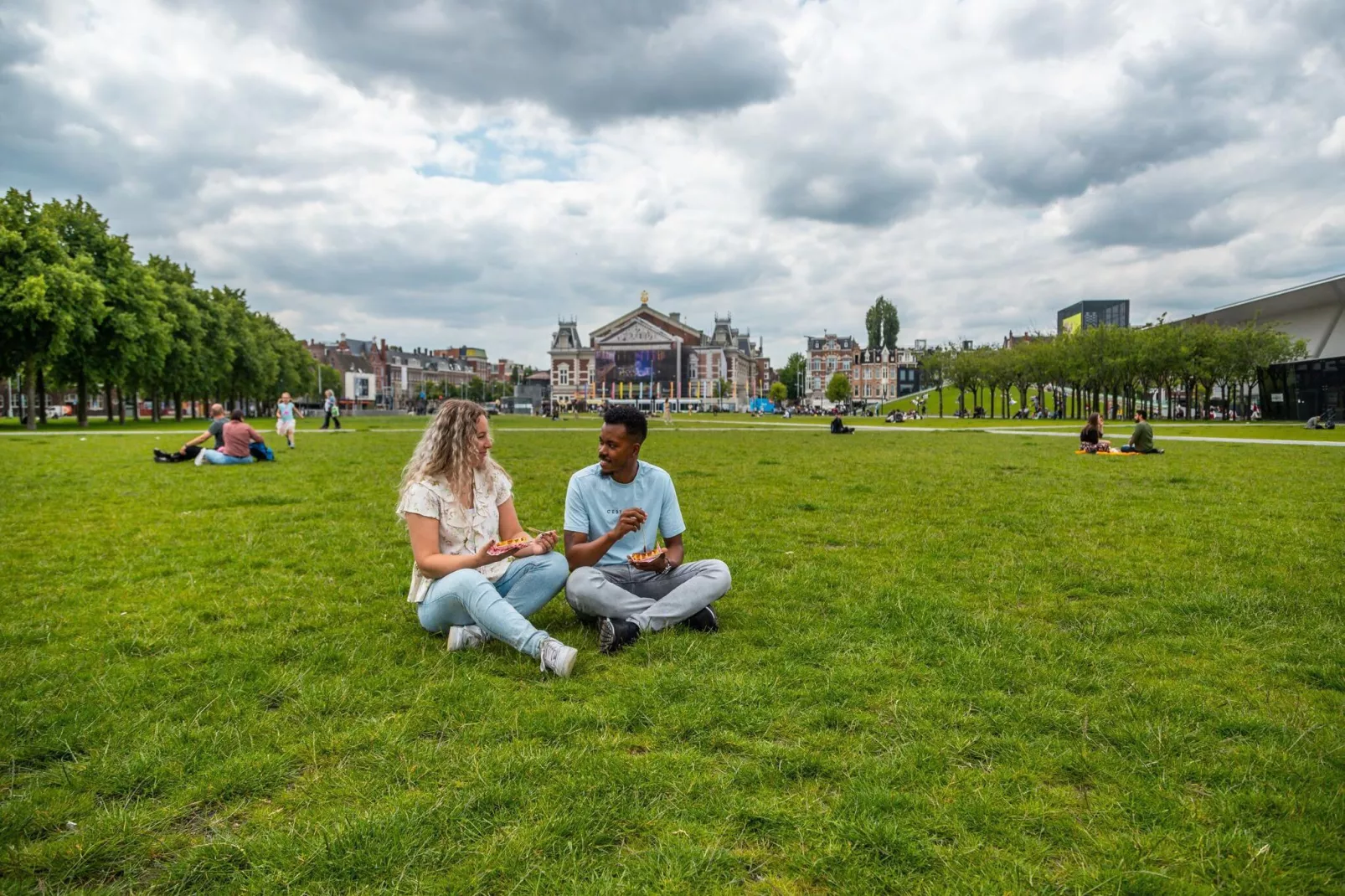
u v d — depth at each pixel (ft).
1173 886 7.52
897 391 538.88
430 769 9.76
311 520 30.01
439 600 14.28
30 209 132.05
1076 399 265.54
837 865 7.88
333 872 7.79
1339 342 209.26
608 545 15.30
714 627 15.46
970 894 7.40
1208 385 209.15
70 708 11.62
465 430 14.79
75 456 63.82
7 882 7.65
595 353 490.90
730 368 504.84
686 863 7.86
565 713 11.32
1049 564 21.43
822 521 29.37
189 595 18.38
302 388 324.19
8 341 127.24
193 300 192.13
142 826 8.61
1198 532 26.37
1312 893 7.47
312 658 13.83
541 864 7.89
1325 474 47.34
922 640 14.70
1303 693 12.21
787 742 10.60
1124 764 9.89
